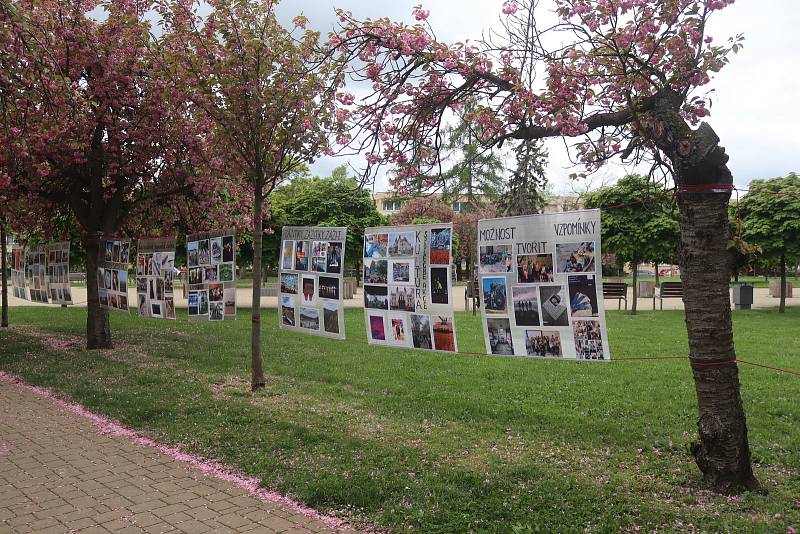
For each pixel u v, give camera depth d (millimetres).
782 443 5223
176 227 13289
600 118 4582
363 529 3729
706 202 4086
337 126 6750
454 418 6172
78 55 9250
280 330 13500
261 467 4773
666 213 17500
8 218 12141
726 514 3754
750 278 49281
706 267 4129
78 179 10977
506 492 4164
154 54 9273
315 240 7246
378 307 6336
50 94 8305
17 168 9570
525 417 6117
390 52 4980
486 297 5512
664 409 6375
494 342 5473
